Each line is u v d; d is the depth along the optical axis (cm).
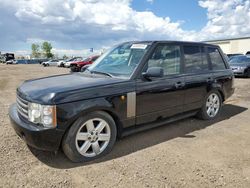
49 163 331
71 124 319
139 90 380
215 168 321
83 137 333
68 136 318
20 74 1919
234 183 288
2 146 378
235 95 830
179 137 429
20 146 379
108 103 343
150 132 453
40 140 304
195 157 352
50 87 336
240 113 595
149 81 393
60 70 2544
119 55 442
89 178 296
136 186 280
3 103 698
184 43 473
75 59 3681
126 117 370
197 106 494
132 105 373
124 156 354
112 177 298
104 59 466
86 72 446
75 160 330
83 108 320
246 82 1185
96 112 338
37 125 308
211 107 533
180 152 368
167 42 441
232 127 488
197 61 495
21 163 329
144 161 339
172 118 449
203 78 493
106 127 353
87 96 326
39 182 287
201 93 495
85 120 329
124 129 376
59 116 304
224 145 396
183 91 452
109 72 416
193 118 543
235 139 423
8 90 966
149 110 399
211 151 373
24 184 282
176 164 331
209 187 280
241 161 341
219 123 514
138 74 385
